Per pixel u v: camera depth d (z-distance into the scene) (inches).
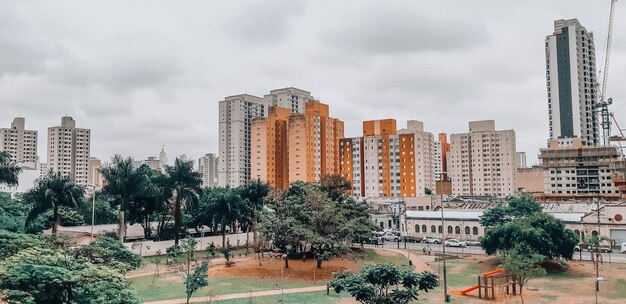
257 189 3944.4
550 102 7854.3
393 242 4293.8
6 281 995.3
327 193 3403.1
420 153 6510.8
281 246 2672.2
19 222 2755.9
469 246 3848.4
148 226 3774.6
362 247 3572.8
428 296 2075.5
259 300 1946.4
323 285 2301.9
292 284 2319.1
